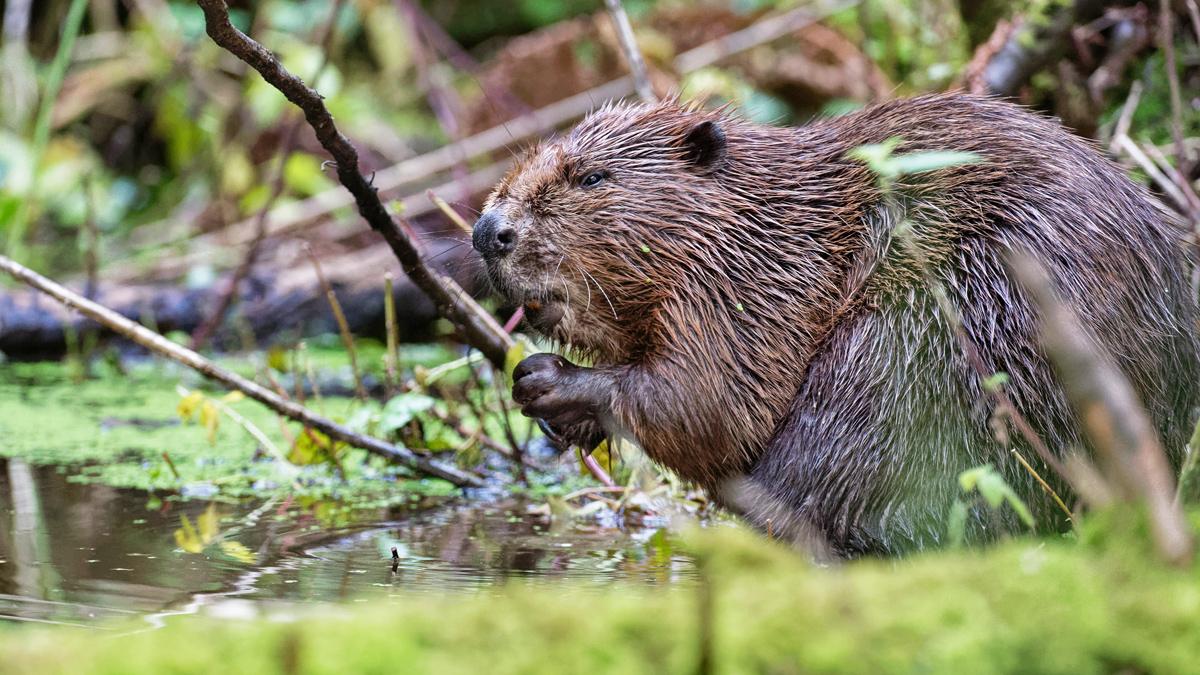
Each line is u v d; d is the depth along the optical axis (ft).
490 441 27.66
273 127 51.01
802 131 22.06
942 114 20.97
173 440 30.53
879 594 9.66
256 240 38.14
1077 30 31.50
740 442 20.57
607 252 21.07
